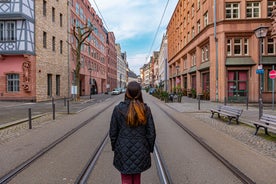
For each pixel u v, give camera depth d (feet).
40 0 90.27
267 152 21.39
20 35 81.92
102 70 227.40
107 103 84.33
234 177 15.58
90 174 16.12
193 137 27.55
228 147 23.04
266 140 26.09
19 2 79.51
